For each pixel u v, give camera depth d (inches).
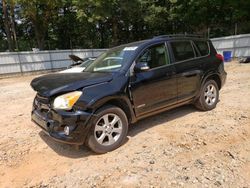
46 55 894.4
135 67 170.4
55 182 131.6
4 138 195.2
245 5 1058.1
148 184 123.6
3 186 131.3
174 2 1211.9
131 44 195.8
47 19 1270.9
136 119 176.2
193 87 211.2
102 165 144.3
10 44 1213.7
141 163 143.4
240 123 193.5
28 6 1041.5
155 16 1280.8
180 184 122.1
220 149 154.8
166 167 137.8
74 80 158.4
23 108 295.4
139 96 172.6
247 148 154.5
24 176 139.7
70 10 1429.6
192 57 214.2
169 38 202.4
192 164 139.5
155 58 187.2
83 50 985.5
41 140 187.2
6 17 1188.5
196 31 1419.8
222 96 281.1
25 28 1581.0
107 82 159.3
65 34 1583.4
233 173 128.8
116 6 1104.8
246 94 283.3
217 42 818.8
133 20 1321.4
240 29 1147.9
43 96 155.9
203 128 188.4
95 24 1384.1
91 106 148.2
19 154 165.9
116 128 162.6
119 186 123.8
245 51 748.6
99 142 155.3
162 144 165.9
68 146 173.2
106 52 211.6
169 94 192.2
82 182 129.4
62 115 145.8
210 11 1256.8
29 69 860.6
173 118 214.4
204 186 119.4
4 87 541.0
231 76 439.8
